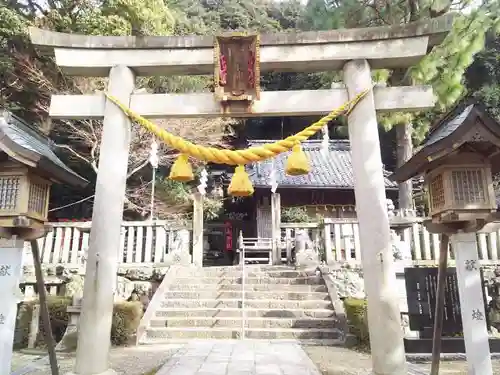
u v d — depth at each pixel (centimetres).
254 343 719
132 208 1550
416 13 1170
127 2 1328
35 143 460
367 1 1183
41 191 452
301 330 785
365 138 521
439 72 1128
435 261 979
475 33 1086
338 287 966
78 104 557
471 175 411
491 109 1905
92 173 1617
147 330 802
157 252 1051
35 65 1309
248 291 930
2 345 405
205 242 2006
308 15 1246
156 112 552
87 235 1035
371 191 505
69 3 1338
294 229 1292
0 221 410
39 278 458
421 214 1609
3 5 1295
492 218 403
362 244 501
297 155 512
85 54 560
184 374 505
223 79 539
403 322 853
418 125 1362
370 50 547
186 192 1661
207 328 807
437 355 446
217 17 2564
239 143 2180
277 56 547
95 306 487
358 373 543
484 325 405
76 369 472
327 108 545
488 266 934
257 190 1723
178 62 554
